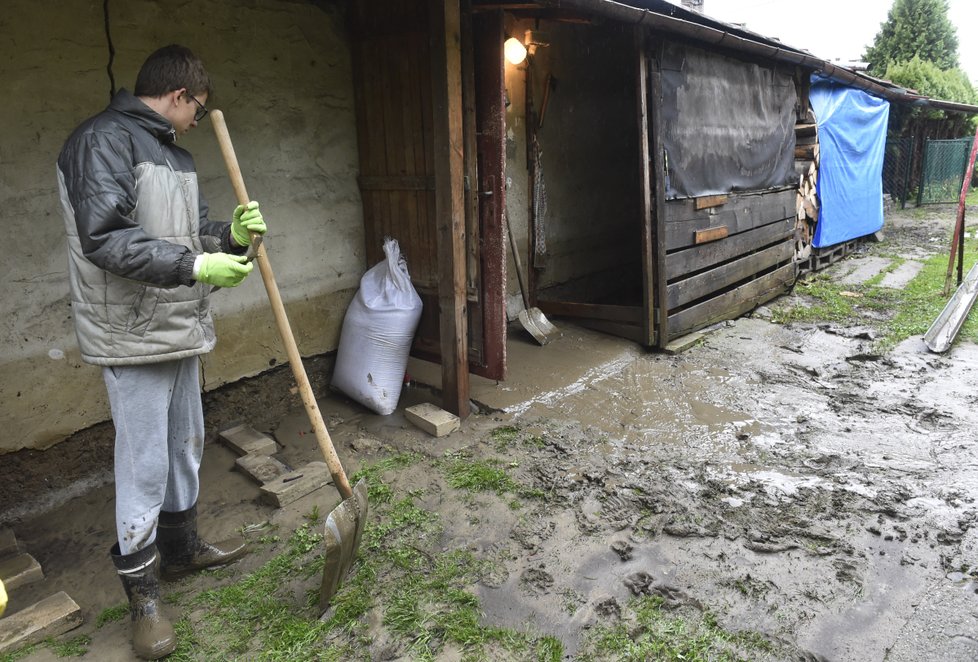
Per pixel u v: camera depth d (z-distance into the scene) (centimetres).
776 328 603
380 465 352
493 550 282
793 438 387
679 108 520
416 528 298
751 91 632
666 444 380
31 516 315
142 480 226
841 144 888
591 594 255
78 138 204
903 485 331
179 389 245
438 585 260
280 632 238
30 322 308
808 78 780
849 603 249
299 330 422
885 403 433
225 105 368
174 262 200
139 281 209
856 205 962
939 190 1617
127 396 221
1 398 302
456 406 403
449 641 232
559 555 279
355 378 411
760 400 442
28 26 294
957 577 263
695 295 563
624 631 236
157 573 258
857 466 352
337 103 422
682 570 269
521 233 585
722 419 412
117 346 215
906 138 1528
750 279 686
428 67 379
